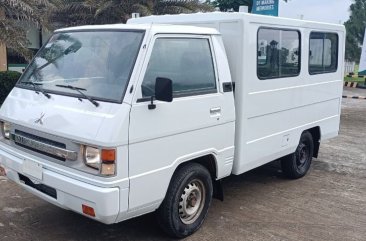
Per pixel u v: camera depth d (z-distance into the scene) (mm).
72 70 4438
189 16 5359
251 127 5301
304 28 6227
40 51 5043
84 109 3912
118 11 13828
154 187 4059
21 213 5082
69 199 3900
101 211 3684
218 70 4727
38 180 4168
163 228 4512
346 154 8641
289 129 6156
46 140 4094
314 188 6445
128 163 3779
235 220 5145
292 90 6070
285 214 5406
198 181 4699
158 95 3811
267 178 6852
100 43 4387
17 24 12297
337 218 5348
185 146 4344
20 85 4809
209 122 4582
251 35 5070
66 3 14641
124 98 3777
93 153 3713
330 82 7145
